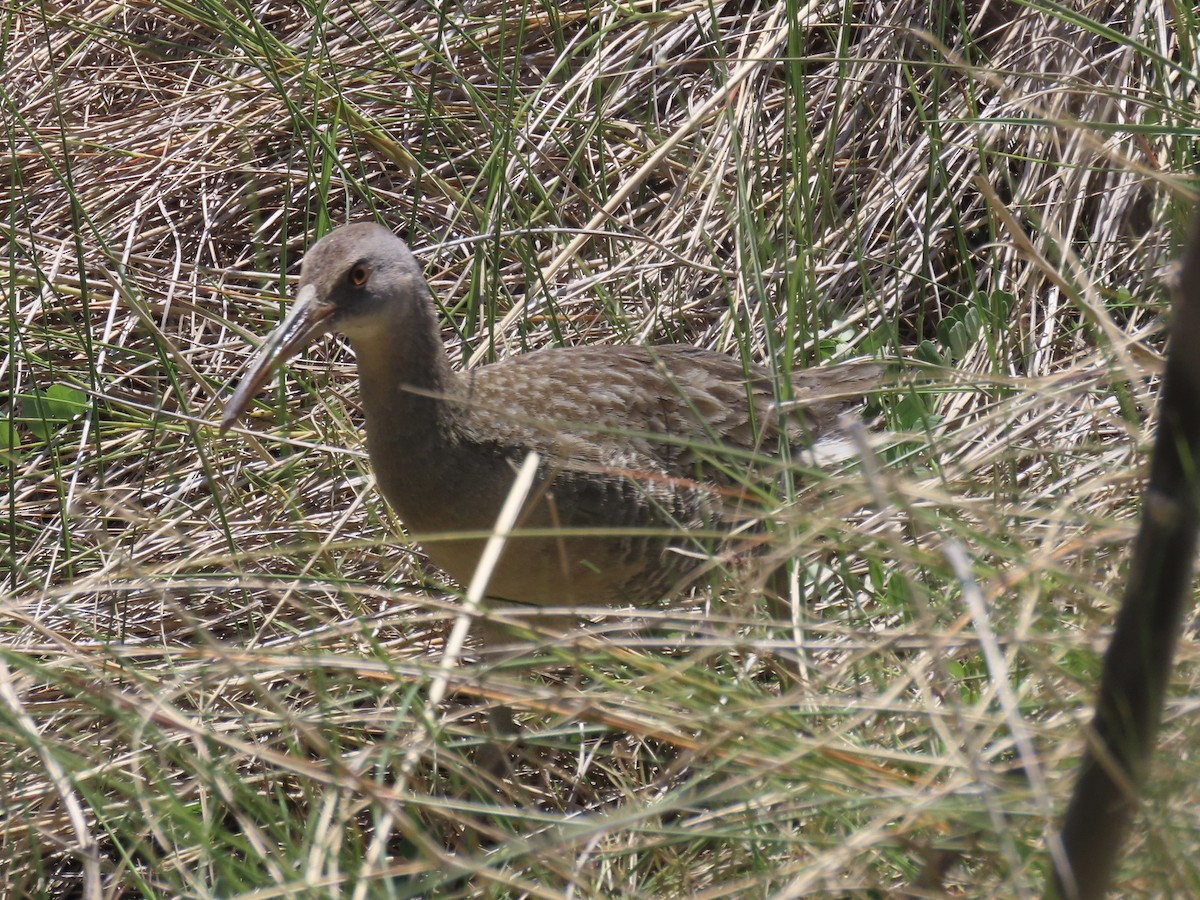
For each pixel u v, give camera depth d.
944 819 5.15
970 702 6.42
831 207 9.65
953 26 10.67
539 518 7.74
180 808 5.72
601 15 11.52
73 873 7.25
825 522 5.63
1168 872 4.69
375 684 7.11
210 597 8.71
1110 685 4.29
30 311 10.32
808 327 9.70
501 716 7.54
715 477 8.38
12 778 7.26
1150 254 8.84
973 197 10.20
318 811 6.61
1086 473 7.40
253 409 9.68
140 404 9.53
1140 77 9.72
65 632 8.34
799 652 6.03
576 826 5.87
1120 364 6.32
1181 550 4.08
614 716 5.68
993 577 5.77
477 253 9.48
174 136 11.44
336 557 8.81
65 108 11.73
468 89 10.35
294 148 10.45
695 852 6.29
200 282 10.65
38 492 9.62
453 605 6.18
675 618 6.02
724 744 5.69
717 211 10.48
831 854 4.98
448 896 5.76
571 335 10.13
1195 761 5.00
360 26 11.76
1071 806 4.47
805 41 10.80
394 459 7.86
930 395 8.98
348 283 7.52
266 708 6.91
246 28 11.12
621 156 11.12
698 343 10.04
